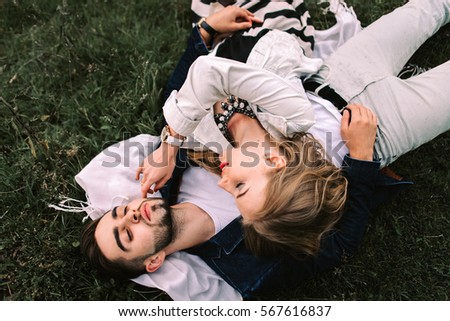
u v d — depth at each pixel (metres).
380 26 2.07
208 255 1.97
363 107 1.87
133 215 1.79
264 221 1.67
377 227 2.11
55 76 2.40
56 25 2.48
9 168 2.16
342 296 2.03
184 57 2.16
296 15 2.18
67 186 2.19
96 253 1.86
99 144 2.27
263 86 1.62
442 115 1.93
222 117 1.79
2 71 2.40
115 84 2.42
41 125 2.31
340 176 1.78
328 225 1.73
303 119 1.69
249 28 2.16
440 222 2.13
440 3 2.13
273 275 1.90
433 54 2.34
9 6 2.56
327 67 2.00
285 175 1.65
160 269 1.94
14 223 2.10
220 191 1.97
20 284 2.03
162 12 2.56
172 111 1.65
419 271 2.06
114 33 2.48
